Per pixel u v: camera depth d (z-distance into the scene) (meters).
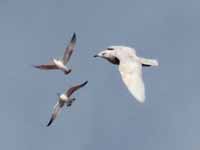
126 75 16.33
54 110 16.20
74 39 15.99
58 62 15.70
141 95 14.81
